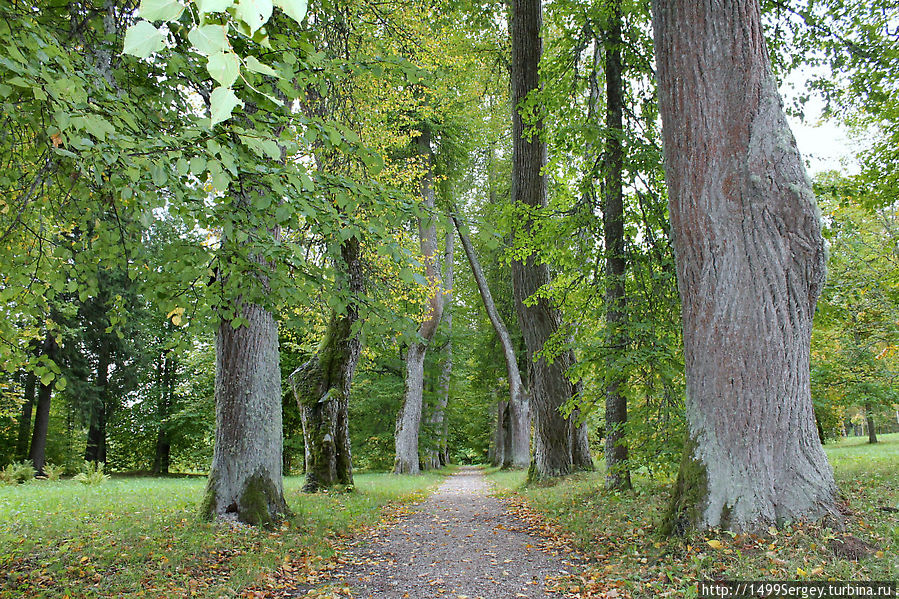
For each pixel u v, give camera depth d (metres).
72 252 4.93
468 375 29.86
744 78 4.77
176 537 6.14
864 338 12.34
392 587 4.92
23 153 4.45
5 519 7.41
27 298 4.84
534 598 4.41
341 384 12.11
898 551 3.78
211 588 4.62
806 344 4.69
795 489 4.42
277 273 4.50
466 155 20.36
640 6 8.31
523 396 21.61
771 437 4.52
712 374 4.74
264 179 3.68
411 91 13.02
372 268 7.82
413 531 7.63
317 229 4.39
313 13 5.50
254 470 7.50
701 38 4.88
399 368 26.05
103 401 22.02
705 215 4.82
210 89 4.02
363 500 10.29
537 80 10.42
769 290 4.61
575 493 9.50
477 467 35.59
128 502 9.30
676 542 4.67
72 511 8.15
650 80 8.93
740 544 4.26
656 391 7.82
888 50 7.54
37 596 4.20
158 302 4.60
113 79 3.87
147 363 22.89
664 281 7.81
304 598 4.54
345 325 12.23
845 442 23.48
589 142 8.27
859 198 8.51
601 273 8.76
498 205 10.05
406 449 20.62
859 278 9.65
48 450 24.36
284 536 6.71
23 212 4.37
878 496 5.54
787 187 4.63
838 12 7.93
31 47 2.76
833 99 8.55
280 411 8.09
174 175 3.42
